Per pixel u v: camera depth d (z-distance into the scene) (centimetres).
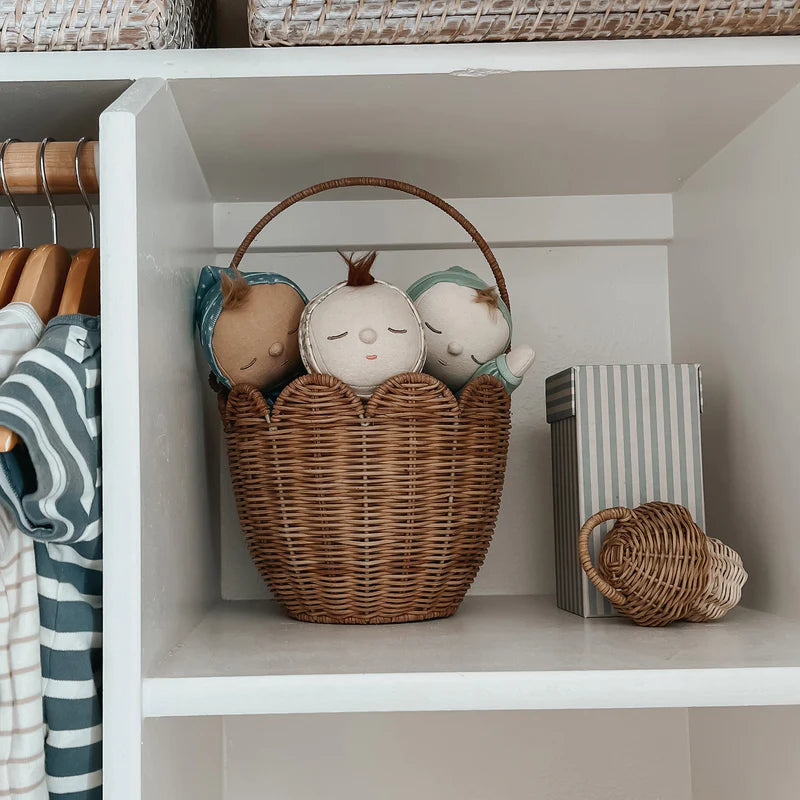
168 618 75
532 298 116
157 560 71
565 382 93
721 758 101
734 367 97
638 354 116
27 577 69
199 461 93
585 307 116
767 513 89
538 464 114
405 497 83
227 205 112
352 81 79
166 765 74
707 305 104
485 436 87
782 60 78
